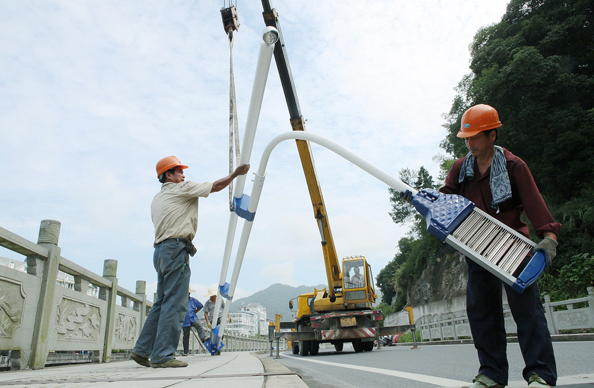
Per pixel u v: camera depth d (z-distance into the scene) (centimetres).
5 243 380
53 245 456
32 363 412
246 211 487
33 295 423
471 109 192
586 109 2069
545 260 150
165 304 322
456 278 2805
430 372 310
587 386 189
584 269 1216
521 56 2017
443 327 1374
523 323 158
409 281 3766
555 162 1980
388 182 209
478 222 170
